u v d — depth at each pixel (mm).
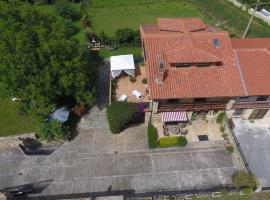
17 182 39594
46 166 41344
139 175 40625
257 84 42906
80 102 45250
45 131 42312
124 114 41938
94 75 50656
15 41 39062
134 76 49594
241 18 70938
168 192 38750
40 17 44406
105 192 38875
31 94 40250
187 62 42281
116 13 72375
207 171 41188
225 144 44281
